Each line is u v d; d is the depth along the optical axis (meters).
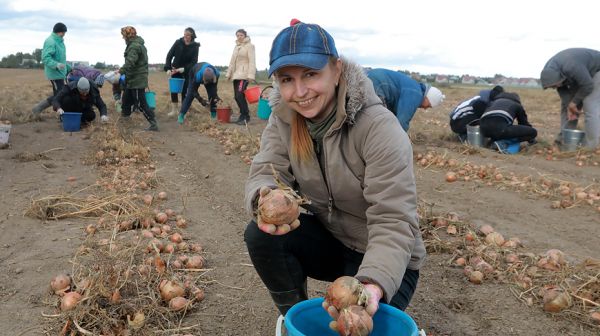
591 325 2.38
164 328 2.24
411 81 4.41
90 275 2.38
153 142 6.71
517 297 2.64
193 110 9.88
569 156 6.06
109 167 5.23
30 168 5.02
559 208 4.19
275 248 1.81
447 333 2.31
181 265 2.86
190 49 8.84
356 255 1.89
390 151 1.54
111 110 9.75
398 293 1.73
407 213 1.54
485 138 6.50
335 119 1.60
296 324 1.54
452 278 2.88
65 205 3.89
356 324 1.31
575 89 6.31
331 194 1.74
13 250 3.09
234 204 4.21
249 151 6.07
